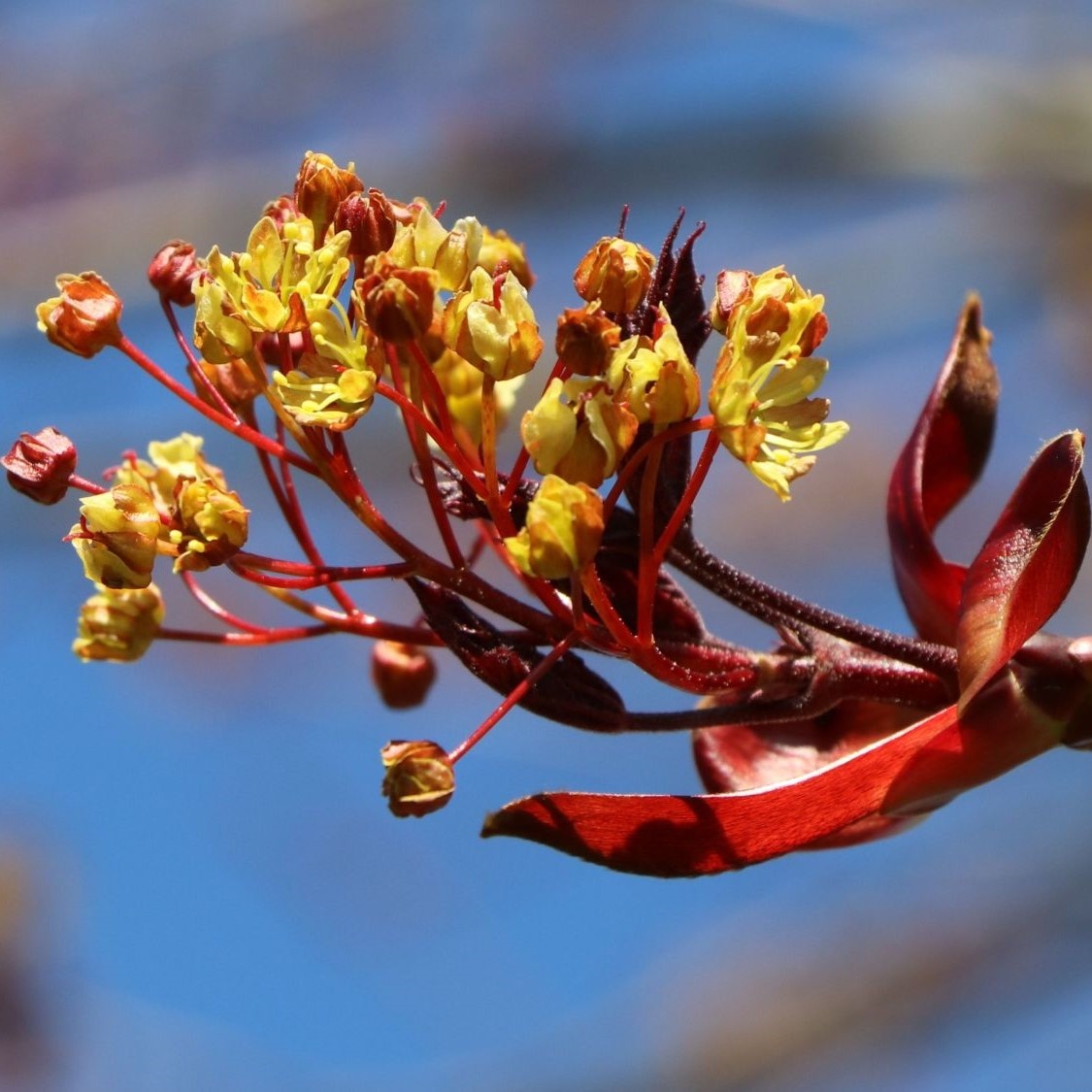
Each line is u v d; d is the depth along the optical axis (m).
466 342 0.27
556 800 0.27
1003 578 0.27
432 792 0.27
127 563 0.27
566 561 0.27
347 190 0.27
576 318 0.26
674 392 0.27
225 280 0.27
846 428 0.27
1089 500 0.27
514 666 0.27
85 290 0.27
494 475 0.27
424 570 0.27
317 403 0.27
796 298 0.27
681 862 0.27
